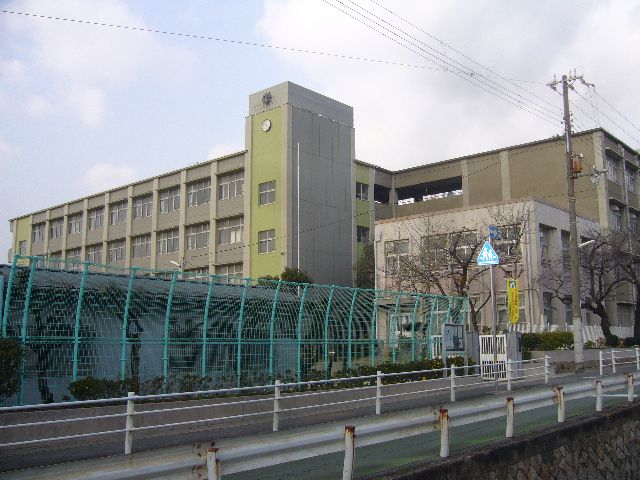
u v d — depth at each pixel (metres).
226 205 48.12
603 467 11.73
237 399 14.18
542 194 46.62
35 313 12.24
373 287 44.22
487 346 21.70
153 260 52.22
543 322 35.31
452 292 33.19
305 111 47.06
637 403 13.98
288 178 44.91
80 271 13.25
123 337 13.37
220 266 48.44
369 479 7.03
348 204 49.66
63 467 5.45
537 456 9.87
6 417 10.84
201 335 14.71
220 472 6.09
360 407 16.08
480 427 12.59
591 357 30.56
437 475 7.73
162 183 52.75
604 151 45.53
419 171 54.06
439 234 36.41
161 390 13.51
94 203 58.38
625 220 47.78
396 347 19.72
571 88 27.86
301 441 7.02
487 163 49.62
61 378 12.34
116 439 11.71
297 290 17.08
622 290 47.22
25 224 66.31
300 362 16.62
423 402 16.86
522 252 35.81
